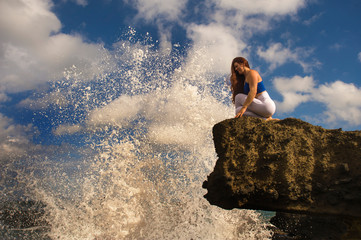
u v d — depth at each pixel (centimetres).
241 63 369
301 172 235
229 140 270
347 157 237
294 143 255
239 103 372
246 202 239
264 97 357
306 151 248
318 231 263
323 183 226
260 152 253
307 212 219
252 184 235
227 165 250
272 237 326
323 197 220
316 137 261
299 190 226
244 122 280
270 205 233
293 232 310
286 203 227
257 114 362
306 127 272
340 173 225
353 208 206
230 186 234
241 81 381
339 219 241
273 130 270
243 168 244
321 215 215
